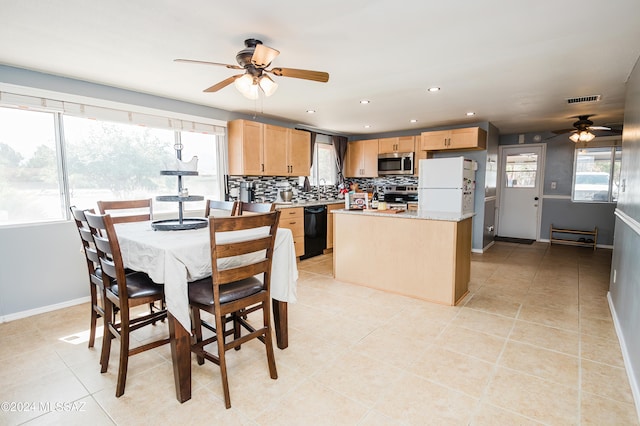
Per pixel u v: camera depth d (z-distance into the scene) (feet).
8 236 9.24
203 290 6.23
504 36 7.26
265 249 6.68
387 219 11.40
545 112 14.85
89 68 9.25
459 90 11.43
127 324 6.06
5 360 7.20
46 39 7.39
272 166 15.43
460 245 10.48
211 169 14.38
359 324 8.98
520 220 22.04
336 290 11.80
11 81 9.03
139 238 6.48
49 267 9.98
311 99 12.69
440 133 17.15
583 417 5.44
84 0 5.81
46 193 10.00
